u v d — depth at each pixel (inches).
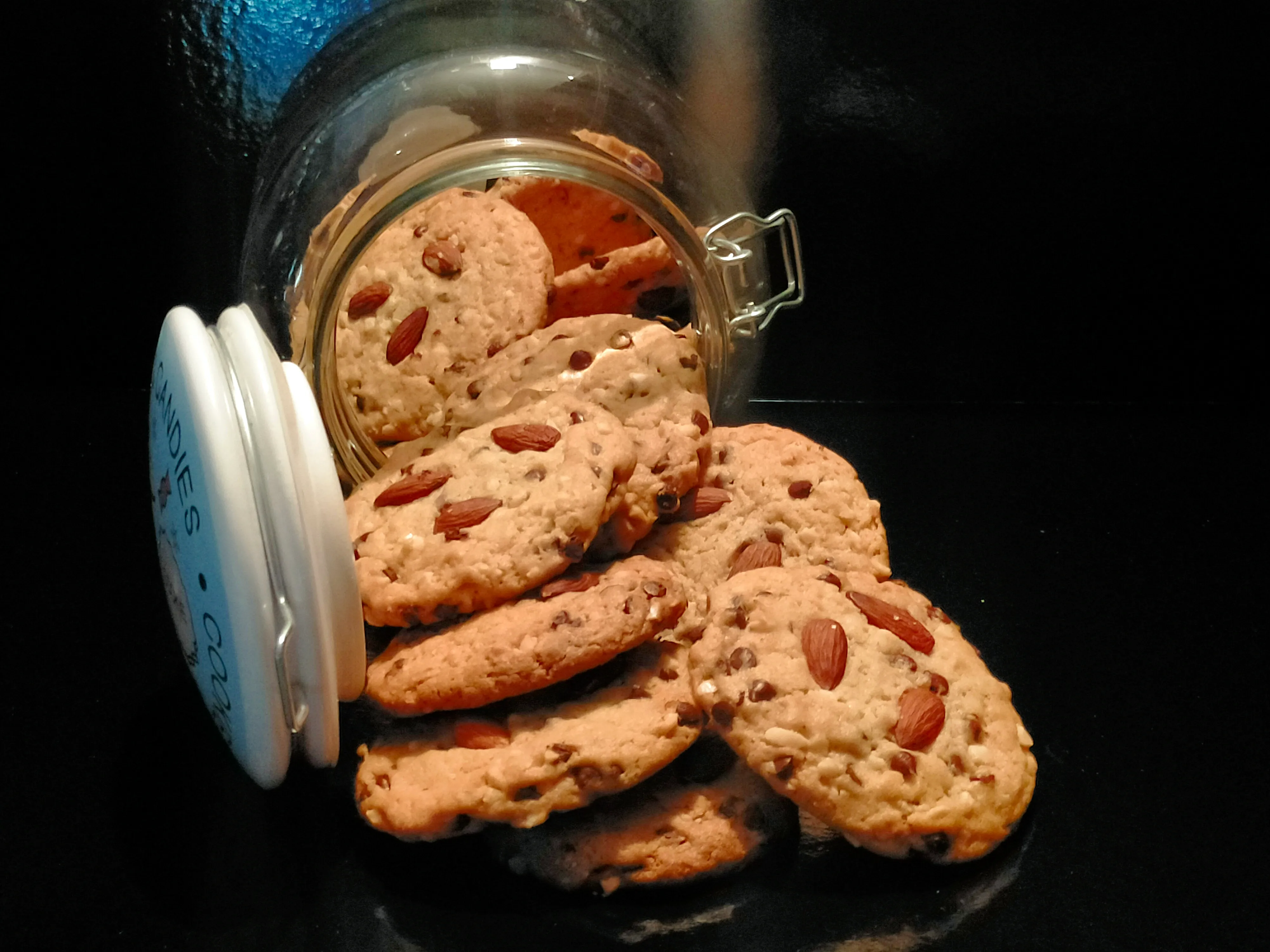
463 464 13.3
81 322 18.3
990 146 17.3
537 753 11.1
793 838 11.6
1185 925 10.8
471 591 12.3
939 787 11.1
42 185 17.0
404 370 14.9
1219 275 18.4
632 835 11.1
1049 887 11.2
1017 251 18.2
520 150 13.8
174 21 16.1
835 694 11.3
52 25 15.8
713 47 16.5
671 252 15.1
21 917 10.8
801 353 19.1
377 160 13.9
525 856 11.2
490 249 15.2
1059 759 12.6
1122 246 18.2
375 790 11.5
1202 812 12.0
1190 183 17.6
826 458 14.7
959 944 10.6
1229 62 16.6
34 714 13.1
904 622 12.1
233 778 12.4
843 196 17.7
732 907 10.9
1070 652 14.1
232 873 11.3
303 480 10.2
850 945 10.6
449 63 14.4
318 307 14.0
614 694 11.8
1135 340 19.0
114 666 13.8
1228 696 13.5
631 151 14.3
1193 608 14.9
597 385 14.1
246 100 16.7
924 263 18.3
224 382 10.2
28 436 17.7
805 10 16.3
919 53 16.5
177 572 10.9
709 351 15.1
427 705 11.7
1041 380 19.3
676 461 13.6
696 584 13.4
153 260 17.9
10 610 14.5
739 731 11.2
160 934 10.7
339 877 11.2
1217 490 17.2
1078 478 17.5
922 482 17.2
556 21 16.0
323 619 10.4
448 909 10.9
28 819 11.8
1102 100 17.0
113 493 16.7
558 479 12.7
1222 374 19.3
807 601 12.1
